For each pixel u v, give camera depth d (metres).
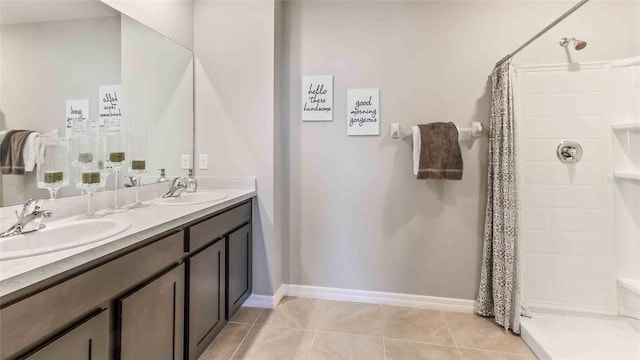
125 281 1.05
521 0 2.07
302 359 1.63
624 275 1.95
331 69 2.29
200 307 1.53
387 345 1.76
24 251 0.83
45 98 1.27
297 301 2.30
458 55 2.15
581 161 2.01
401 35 2.21
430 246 2.22
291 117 2.34
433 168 2.02
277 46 2.23
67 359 0.84
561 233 2.04
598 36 1.99
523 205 2.05
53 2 1.31
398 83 2.22
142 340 1.13
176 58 2.09
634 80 1.89
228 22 2.21
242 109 2.21
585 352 1.60
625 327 1.86
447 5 2.16
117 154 1.58
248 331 1.89
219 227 1.73
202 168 2.26
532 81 2.04
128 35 1.71
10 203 1.14
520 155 1.98
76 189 1.40
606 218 1.98
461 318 2.07
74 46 1.40
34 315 0.76
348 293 2.32
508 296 1.90
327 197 2.33
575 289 2.03
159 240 1.23
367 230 2.29
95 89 1.51
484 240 2.08
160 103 1.96
